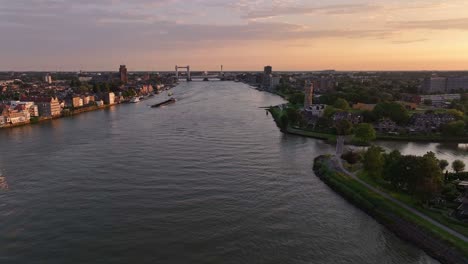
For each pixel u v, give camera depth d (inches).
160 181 5310.0
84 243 3663.9
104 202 4596.5
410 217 3996.1
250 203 4581.7
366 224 4092.0
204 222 4072.3
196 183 5236.2
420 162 4382.4
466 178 5182.1
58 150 7130.9
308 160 6501.0
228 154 6825.8
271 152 7052.2
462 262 3248.0
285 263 3351.4
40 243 3668.8
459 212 3981.3
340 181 5187.0
